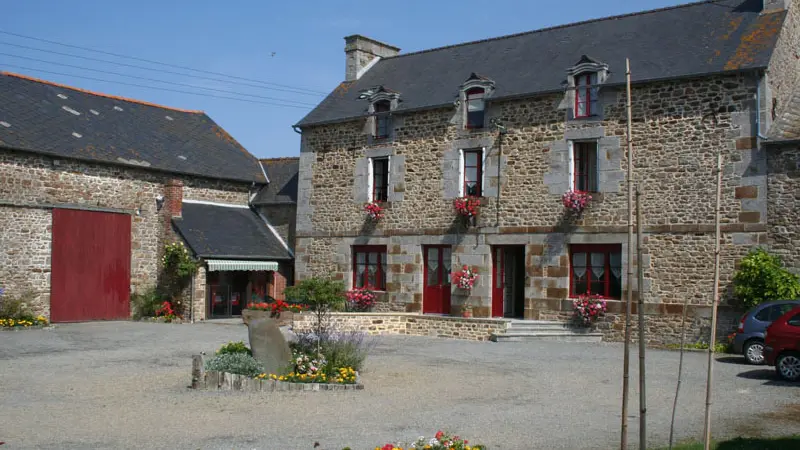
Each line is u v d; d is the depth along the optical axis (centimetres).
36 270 1891
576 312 1697
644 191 1625
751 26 1655
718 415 881
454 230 1886
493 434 781
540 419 857
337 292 1469
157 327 1883
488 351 1495
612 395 1013
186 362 1296
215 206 2291
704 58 1608
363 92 2142
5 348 1471
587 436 775
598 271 1694
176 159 2234
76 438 762
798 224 1451
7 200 1830
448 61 2155
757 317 1314
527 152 1789
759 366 1280
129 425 821
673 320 1577
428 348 1545
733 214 1523
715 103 1552
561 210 1730
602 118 1684
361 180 2058
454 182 1892
